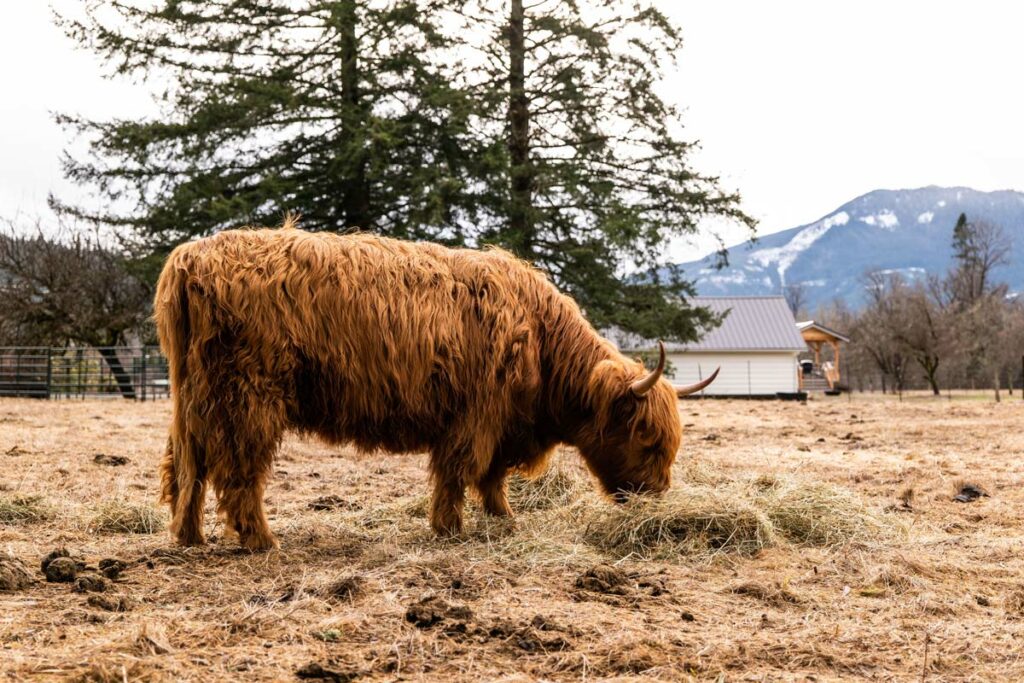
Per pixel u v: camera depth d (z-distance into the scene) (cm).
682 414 1842
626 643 353
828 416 1855
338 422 536
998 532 621
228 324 502
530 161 2388
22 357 2498
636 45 2303
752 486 671
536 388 589
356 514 655
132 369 2797
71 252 2925
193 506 521
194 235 2292
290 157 2370
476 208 2317
